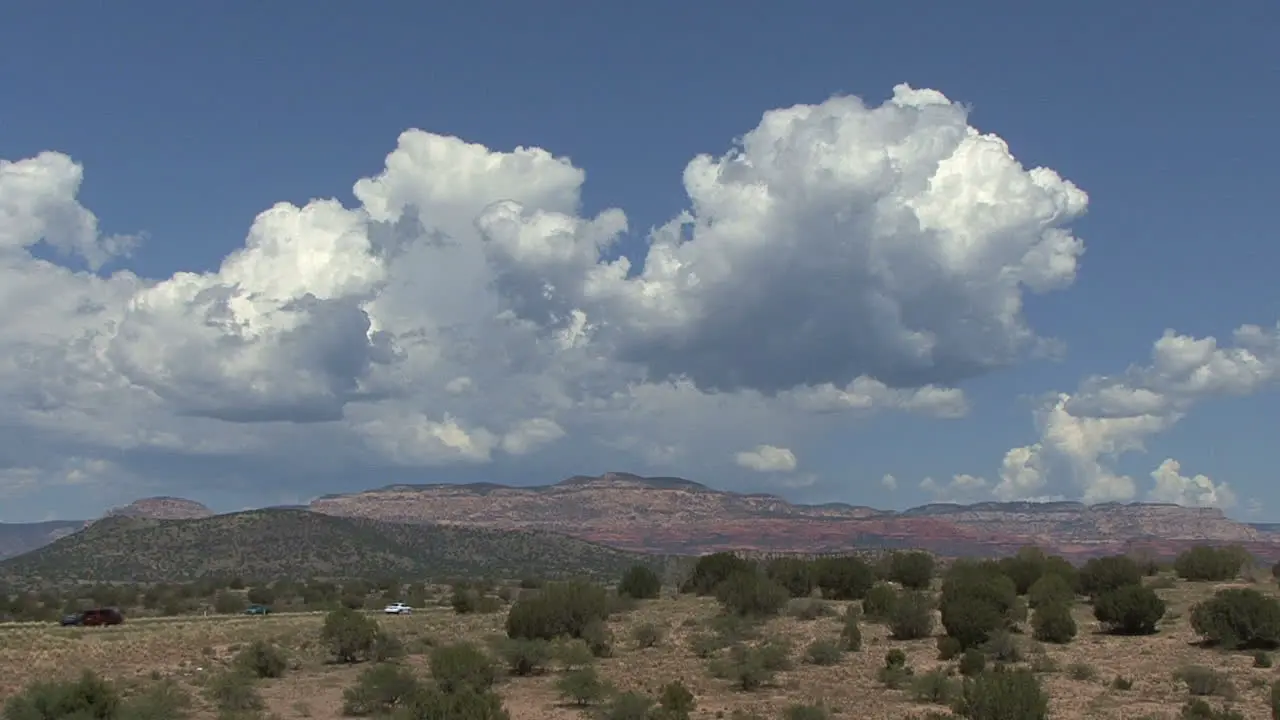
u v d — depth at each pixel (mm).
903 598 74688
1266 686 51938
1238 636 63312
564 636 71938
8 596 142500
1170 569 108375
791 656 64188
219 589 152750
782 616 83812
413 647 74500
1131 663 60125
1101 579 89812
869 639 71375
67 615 113562
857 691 53250
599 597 74562
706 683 56188
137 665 66750
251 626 92125
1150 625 70812
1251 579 97125
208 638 81250
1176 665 59094
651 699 48969
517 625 72875
